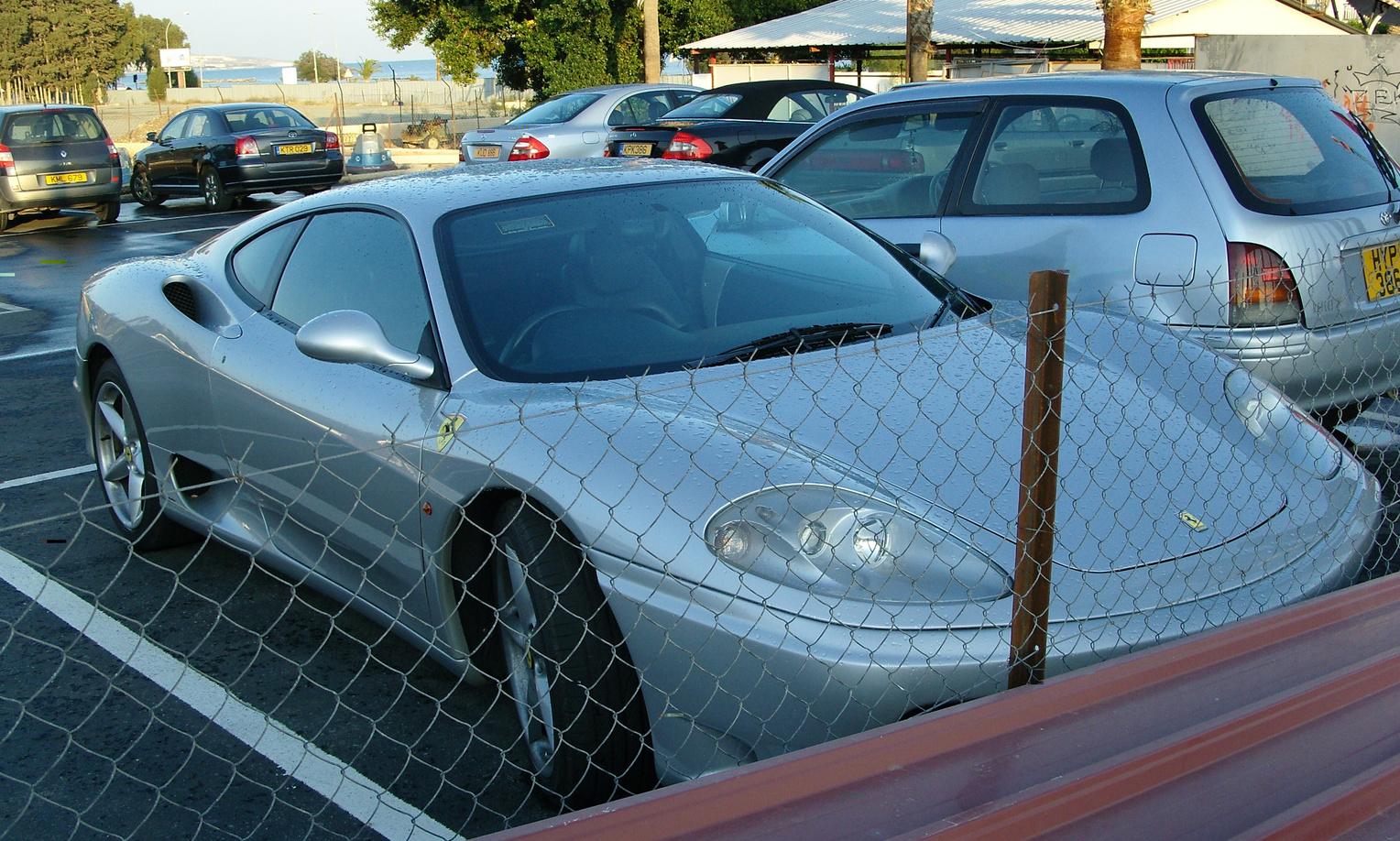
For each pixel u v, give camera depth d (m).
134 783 2.56
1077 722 1.97
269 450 3.16
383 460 2.71
